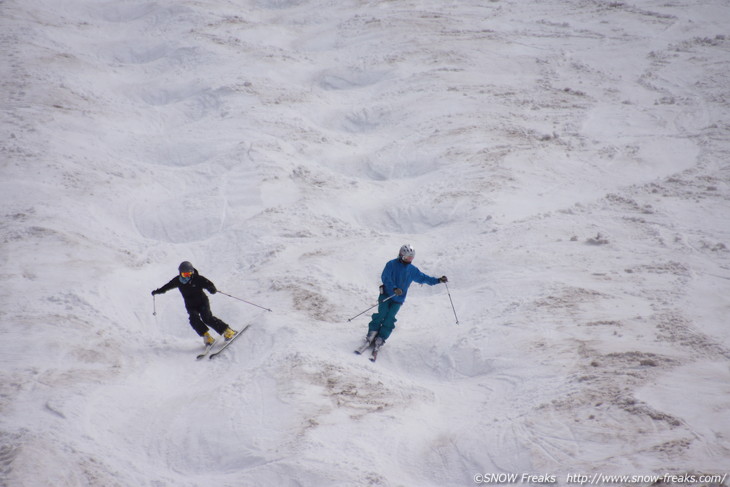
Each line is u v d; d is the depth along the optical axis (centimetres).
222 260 3669
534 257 3262
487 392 2156
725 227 3547
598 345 2267
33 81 6419
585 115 6012
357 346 2612
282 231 3925
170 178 4856
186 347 2738
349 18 9712
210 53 7844
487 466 1706
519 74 7325
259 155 5081
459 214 4066
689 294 2708
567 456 1641
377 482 1656
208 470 1825
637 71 7288
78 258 3416
